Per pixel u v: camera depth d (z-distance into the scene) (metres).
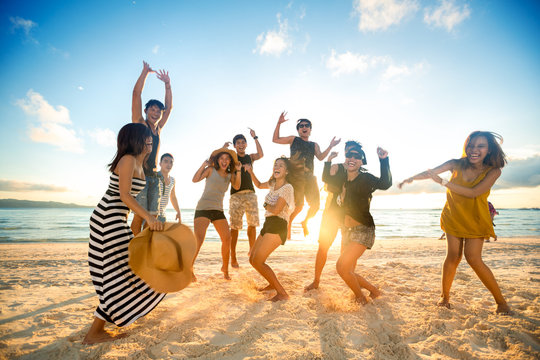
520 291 3.89
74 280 4.81
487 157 3.08
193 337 2.45
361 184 3.32
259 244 3.63
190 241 2.56
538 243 12.78
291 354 2.12
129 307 2.31
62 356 2.08
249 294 3.78
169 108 4.77
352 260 3.31
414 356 2.14
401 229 28.92
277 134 5.59
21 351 2.15
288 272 5.44
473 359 2.12
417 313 3.09
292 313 3.06
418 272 5.53
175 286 2.44
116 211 2.43
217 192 4.70
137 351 2.14
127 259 2.39
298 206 5.22
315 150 5.48
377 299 3.56
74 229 23.95
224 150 4.74
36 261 7.41
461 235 3.15
